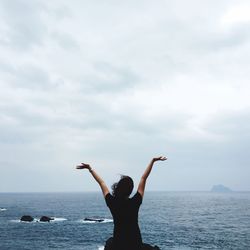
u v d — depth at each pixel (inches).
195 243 1798.7
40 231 2283.5
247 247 1680.6
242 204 6279.5
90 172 176.2
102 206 5378.9
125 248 157.1
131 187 166.9
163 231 2301.9
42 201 7603.4
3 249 1642.5
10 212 4015.8
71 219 3132.4
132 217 161.0
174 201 7736.2
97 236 2054.6
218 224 2785.4
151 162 178.7
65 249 1636.3
